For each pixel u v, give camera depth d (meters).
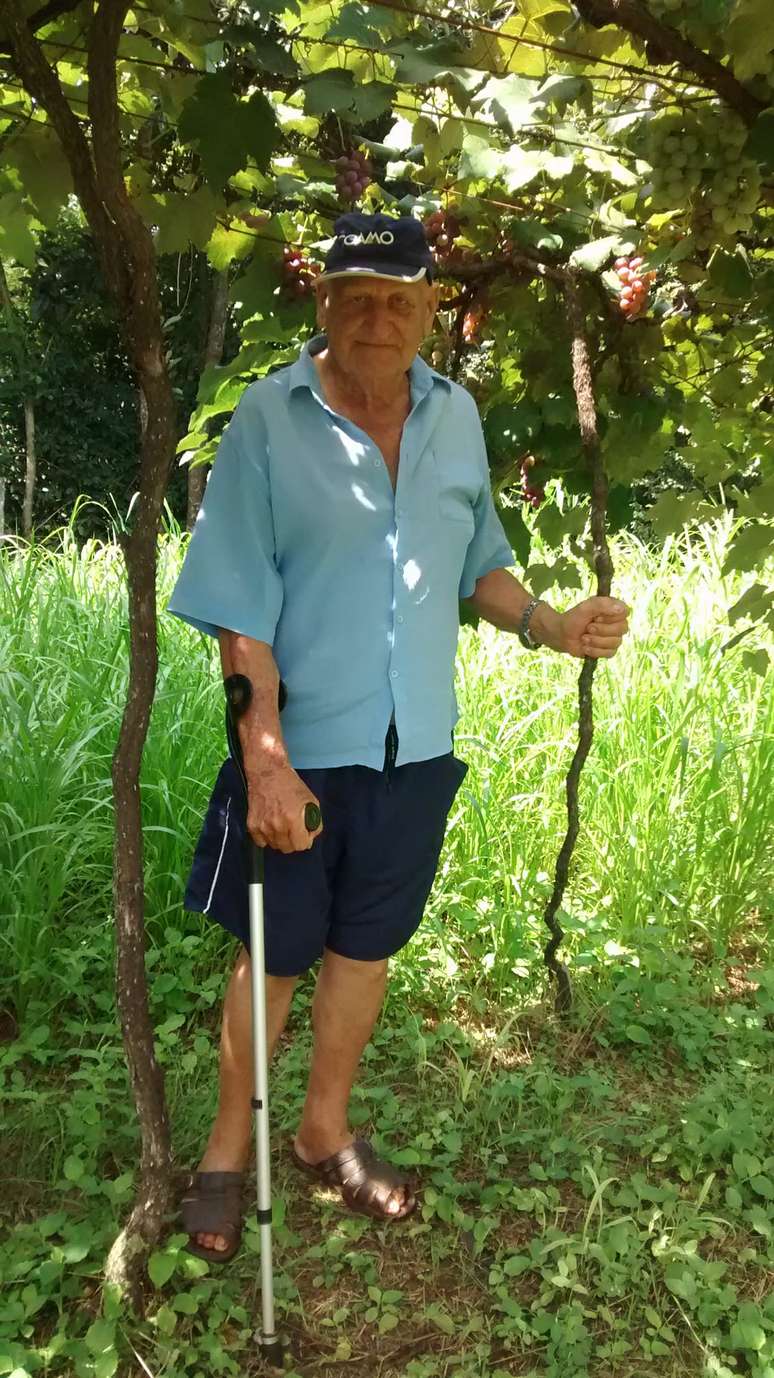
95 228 1.75
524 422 2.64
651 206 2.51
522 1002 3.27
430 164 2.49
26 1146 2.53
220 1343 2.02
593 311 2.65
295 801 1.91
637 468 2.78
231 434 2.01
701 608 4.50
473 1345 2.09
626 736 3.87
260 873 1.95
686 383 2.98
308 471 1.97
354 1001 2.29
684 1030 3.10
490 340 2.88
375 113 1.99
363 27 2.01
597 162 2.40
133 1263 2.07
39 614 4.28
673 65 2.05
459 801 3.66
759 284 2.58
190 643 4.15
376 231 1.87
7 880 3.18
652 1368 2.05
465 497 2.14
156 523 1.94
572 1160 2.58
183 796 3.51
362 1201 2.39
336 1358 2.05
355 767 2.08
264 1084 1.97
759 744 4.00
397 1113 2.72
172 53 2.27
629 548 5.45
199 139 1.99
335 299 1.92
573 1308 2.12
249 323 2.71
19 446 14.46
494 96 2.06
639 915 3.61
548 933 3.53
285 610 2.05
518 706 4.08
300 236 2.64
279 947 2.12
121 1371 1.98
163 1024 3.02
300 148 2.62
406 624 2.04
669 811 3.71
